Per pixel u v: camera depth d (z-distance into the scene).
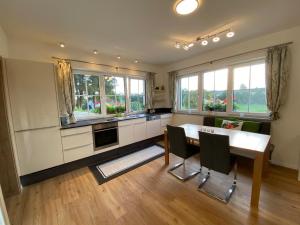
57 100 2.49
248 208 1.70
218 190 2.03
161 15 1.91
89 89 3.50
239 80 3.19
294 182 2.14
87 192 2.08
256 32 2.53
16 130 2.17
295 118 2.46
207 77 3.81
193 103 4.25
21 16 1.84
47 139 2.43
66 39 2.60
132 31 2.34
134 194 2.00
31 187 2.23
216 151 1.86
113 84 3.94
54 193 2.07
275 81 2.54
